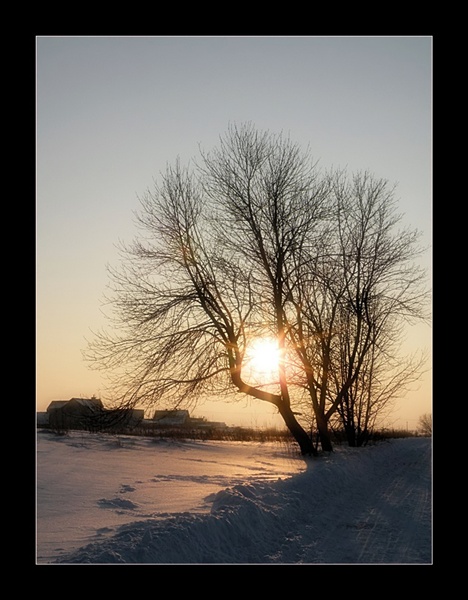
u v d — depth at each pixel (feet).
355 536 44.29
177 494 58.03
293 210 97.60
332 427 130.62
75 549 35.35
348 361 113.29
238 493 52.16
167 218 91.81
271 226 95.96
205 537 37.55
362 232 107.04
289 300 96.99
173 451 102.89
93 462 79.92
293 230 96.73
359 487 75.15
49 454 85.35
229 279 93.66
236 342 93.61
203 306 92.43
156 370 89.86
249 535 41.45
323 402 108.17
